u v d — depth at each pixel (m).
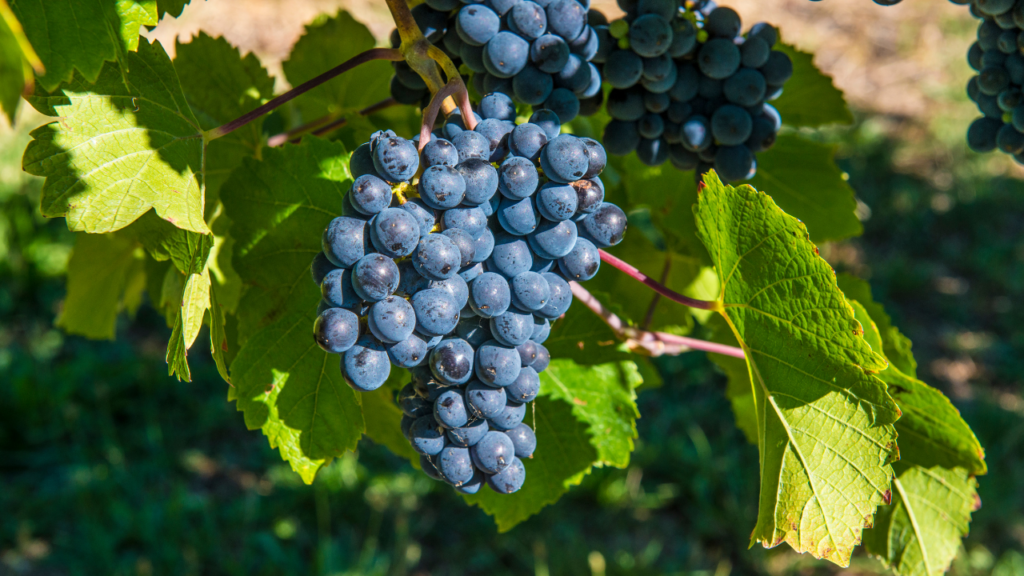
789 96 1.05
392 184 0.79
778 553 2.35
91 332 1.13
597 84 0.88
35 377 2.64
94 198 0.81
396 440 0.99
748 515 2.45
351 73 1.05
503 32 0.84
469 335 0.81
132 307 1.19
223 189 0.90
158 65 0.84
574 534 2.37
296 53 1.05
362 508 2.42
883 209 3.65
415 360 0.79
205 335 2.87
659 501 2.50
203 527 2.29
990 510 2.47
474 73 0.87
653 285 0.88
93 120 0.82
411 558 2.31
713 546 2.43
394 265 0.78
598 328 0.95
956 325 3.22
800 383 0.85
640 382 0.95
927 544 0.96
